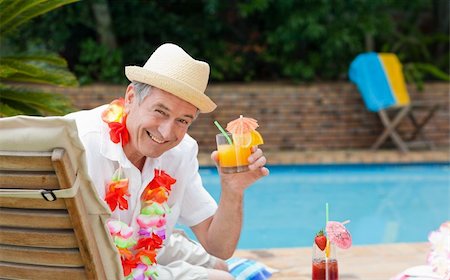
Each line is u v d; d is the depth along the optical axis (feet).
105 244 7.52
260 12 37.45
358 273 13.14
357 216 22.81
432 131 35.04
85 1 34.68
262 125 33.86
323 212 23.39
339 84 34.88
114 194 8.43
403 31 40.11
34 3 14.42
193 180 9.71
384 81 32.58
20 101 15.62
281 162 30.63
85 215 7.11
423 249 14.97
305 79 36.35
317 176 29.63
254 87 34.24
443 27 40.24
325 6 35.19
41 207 7.07
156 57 8.62
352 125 34.40
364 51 37.63
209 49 36.99
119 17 36.22
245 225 21.81
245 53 37.58
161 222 8.74
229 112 33.50
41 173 6.83
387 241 19.77
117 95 32.89
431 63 39.04
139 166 8.96
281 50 37.29
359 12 36.27
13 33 16.24
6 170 6.94
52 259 7.38
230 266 12.17
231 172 8.47
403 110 32.42
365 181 28.48
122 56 36.04
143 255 8.70
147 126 8.18
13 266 7.62
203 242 9.80
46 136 6.64
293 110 33.96
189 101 8.02
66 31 34.99
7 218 7.26
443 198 25.36
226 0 37.60
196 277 9.55
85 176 6.95
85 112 8.81
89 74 35.24
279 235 20.68
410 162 31.24
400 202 24.77
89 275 7.40
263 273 12.19
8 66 14.39
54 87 32.55
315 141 34.17
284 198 25.53
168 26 36.73
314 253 8.73
